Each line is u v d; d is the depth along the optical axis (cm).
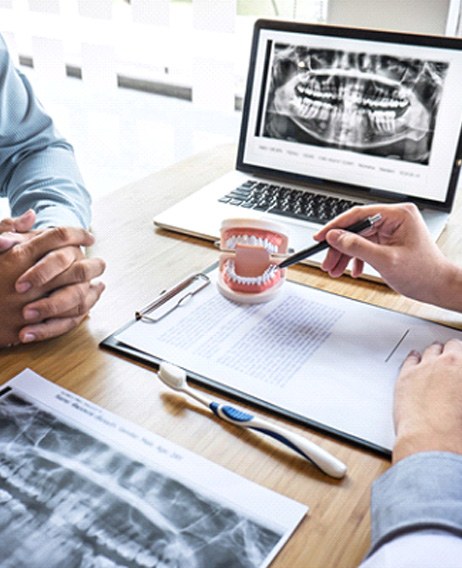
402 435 53
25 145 103
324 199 101
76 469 52
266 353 67
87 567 45
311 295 78
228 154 123
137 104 176
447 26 119
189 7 148
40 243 72
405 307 77
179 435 57
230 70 149
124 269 84
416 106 96
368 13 126
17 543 46
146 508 49
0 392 61
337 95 101
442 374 59
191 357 66
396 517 46
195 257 87
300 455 55
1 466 53
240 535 47
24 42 187
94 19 166
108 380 63
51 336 69
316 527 48
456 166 95
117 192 107
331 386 62
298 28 102
